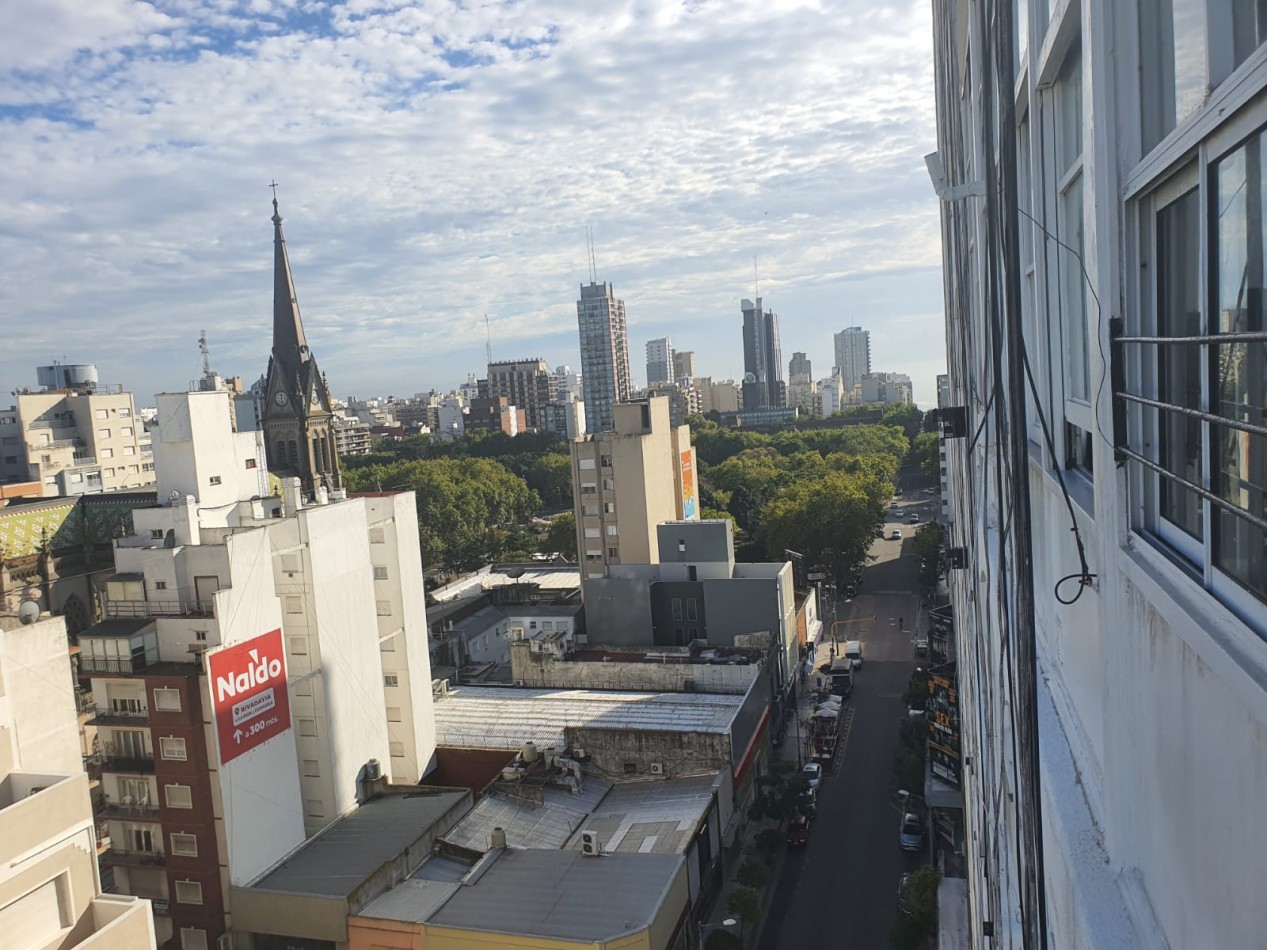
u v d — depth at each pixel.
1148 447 3.81
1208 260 2.94
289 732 35.31
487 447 196.12
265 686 34.09
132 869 32.44
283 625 36.69
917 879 34.53
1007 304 5.15
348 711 39.03
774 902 40.16
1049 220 6.05
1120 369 3.89
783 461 149.00
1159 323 3.61
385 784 40.25
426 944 28.88
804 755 54.00
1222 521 2.92
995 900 8.48
